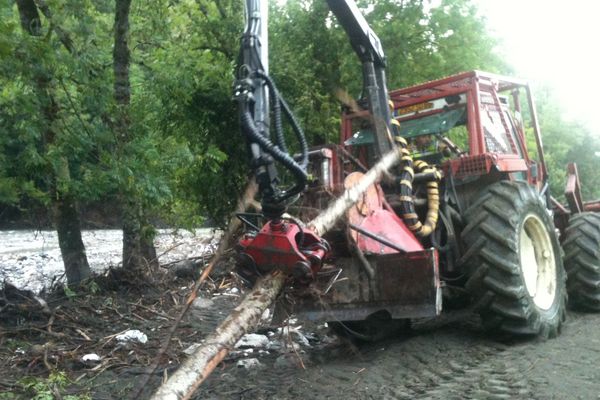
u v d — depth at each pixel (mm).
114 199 8492
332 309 4930
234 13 11117
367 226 4883
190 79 9008
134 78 9328
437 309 4621
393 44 11289
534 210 5605
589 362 4656
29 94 6641
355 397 4148
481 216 5273
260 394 4309
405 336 5758
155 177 7445
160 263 9461
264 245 3705
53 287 7637
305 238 3830
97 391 4523
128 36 8383
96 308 6883
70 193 7238
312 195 4918
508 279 5125
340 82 11117
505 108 6773
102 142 7094
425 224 5410
